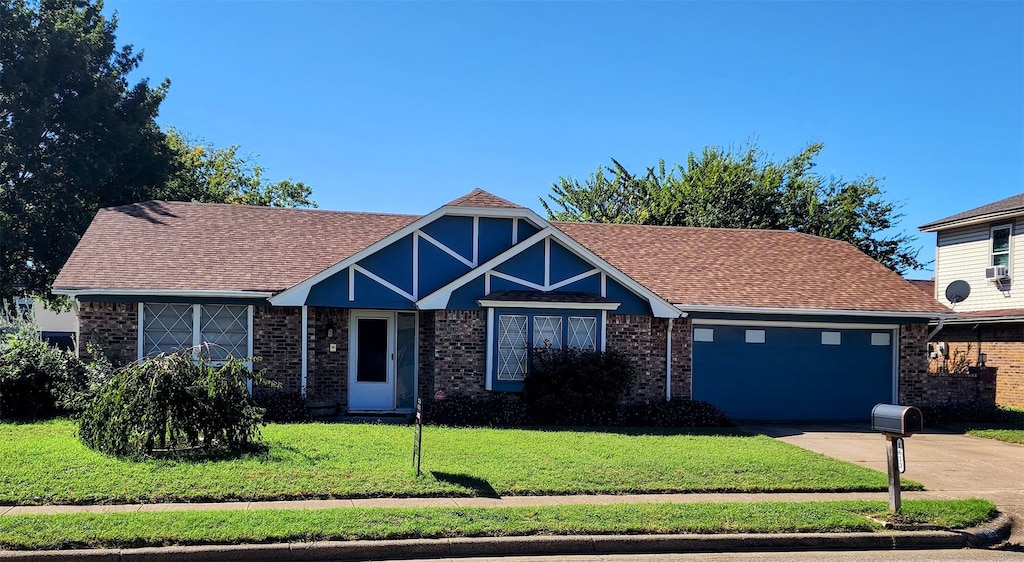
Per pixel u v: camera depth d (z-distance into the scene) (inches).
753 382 735.7
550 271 677.9
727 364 732.0
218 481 376.2
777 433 632.4
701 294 726.5
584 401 629.6
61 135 1054.4
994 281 959.6
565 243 675.4
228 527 302.0
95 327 634.2
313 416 645.9
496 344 652.7
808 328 748.0
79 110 1031.6
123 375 446.9
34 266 1125.1
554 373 627.8
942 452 556.7
